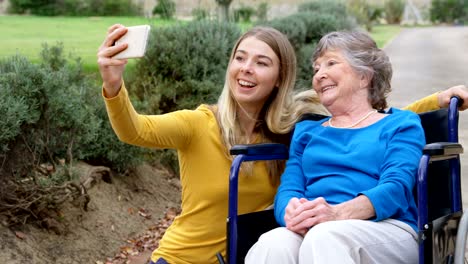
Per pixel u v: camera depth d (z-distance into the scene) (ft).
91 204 17.03
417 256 8.75
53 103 14.67
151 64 22.54
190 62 22.31
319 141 9.55
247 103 10.16
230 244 9.14
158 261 10.09
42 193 15.01
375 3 190.49
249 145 9.41
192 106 22.07
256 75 9.94
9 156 14.38
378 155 9.11
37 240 14.71
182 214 10.21
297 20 40.96
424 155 8.40
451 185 9.52
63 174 15.25
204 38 23.12
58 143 15.37
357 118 9.68
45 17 109.09
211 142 9.98
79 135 15.70
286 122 10.35
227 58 23.35
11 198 14.67
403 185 8.73
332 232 8.16
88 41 64.59
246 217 9.43
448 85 45.57
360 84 9.68
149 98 22.00
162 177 21.58
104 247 15.87
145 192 19.77
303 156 9.66
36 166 15.11
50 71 15.74
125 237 16.80
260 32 10.16
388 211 8.61
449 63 62.23
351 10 123.85
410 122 9.24
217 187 9.91
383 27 162.81
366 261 8.38
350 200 8.64
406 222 9.02
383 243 8.45
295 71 10.37
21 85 14.38
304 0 64.34
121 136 9.29
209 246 10.00
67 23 93.04
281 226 9.36
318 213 8.52
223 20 25.26
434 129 10.19
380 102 9.87
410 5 206.80
